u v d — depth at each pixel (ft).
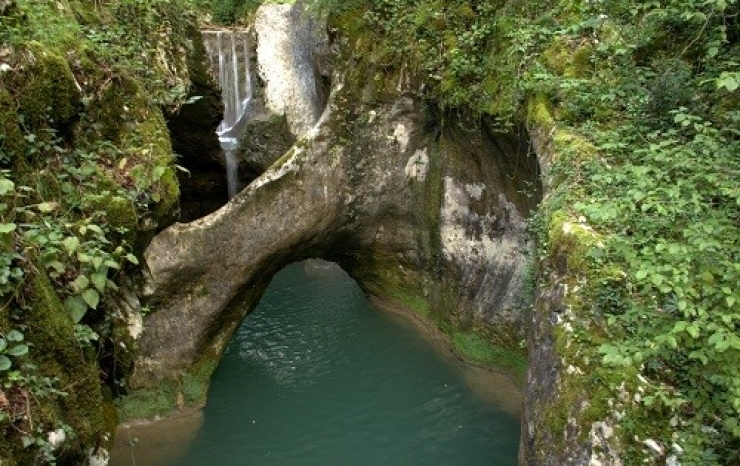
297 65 40.09
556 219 17.74
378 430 26.37
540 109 22.02
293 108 39.47
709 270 13.91
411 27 29.35
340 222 31.35
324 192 29.96
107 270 15.47
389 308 35.83
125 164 19.36
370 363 31.24
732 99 18.97
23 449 11.43
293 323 36.29
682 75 19.69
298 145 29.48
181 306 26.21
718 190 15.75
